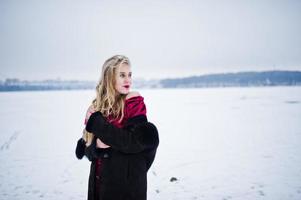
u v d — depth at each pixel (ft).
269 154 26.73
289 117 58.90
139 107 5.51
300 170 21.04
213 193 16.49
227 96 159.63
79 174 21.01
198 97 156.87
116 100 5.68
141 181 5.61
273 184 17.92
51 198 16.28
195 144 32.58
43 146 32.94
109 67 5.64
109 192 5.53
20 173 21.70
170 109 83.41
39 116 69.21
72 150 30.37
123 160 5.56
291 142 32.60
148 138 5.25
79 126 50.57
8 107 102.27
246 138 35.96
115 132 5.09
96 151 5.65
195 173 20.77
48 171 22.09
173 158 25.76
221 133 40.42
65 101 137.28
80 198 16.15
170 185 18.07
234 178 19.36
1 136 40.86
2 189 18.01
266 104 95.04
